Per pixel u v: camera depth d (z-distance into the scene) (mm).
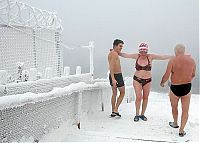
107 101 9523
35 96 5141
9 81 5938
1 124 4738
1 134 4738
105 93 9359
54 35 8695
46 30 8305
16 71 7039
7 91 4840
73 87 6617
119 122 7629
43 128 5859
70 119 6895
